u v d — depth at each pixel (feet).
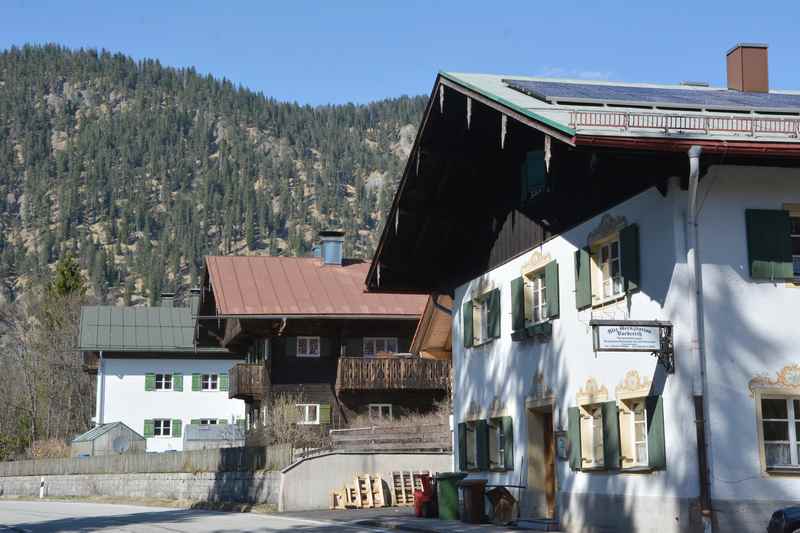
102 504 130.31
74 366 262.88
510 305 82.48
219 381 216.95
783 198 59.57
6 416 255.09
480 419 87.81
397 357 142.92
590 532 68.23
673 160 57.93
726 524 56.75
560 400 73.26
